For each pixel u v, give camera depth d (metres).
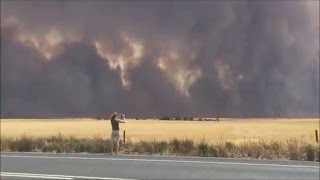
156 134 47.16
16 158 16.56
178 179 10.62
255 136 43.66
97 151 20.30
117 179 10.70
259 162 14.98
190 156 18.00
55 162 14.95
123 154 19.02
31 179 10.81
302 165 13.98
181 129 63.16
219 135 46.00
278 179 10.54
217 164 14.20
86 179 10.75
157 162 14.90
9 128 69.00
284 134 47.75
